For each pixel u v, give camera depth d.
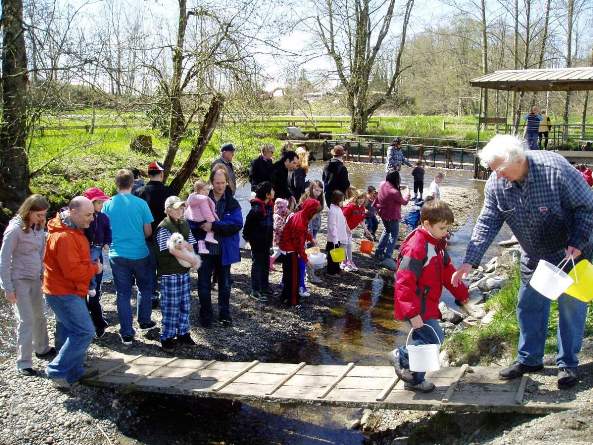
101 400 5.91
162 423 5.85
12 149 12.55
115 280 7.11
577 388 4.89
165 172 11.79
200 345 7.46
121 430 5.64
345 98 38.91
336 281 10.56
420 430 5.46
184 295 7.18
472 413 5.25
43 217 6.16
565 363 4.94
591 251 4.75
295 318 8.72
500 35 47.31
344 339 8.09
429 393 5.16
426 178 25.17
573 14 38.47
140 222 7.07
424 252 4.81
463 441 5.05
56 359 5.89
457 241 14.27
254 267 9.10
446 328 8.50
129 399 6.07
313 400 5.31
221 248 7.87
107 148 18.83
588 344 5.61
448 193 20.75
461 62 49.72
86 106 12.33
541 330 5.11
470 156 30.28
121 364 6.36
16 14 11.93
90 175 16.25
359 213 11.29
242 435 5.73
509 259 11.20
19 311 6.19
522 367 5.22
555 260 4.84
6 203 12.66
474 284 10.45
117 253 7.03
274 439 5.68
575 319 4.83
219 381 5.85
